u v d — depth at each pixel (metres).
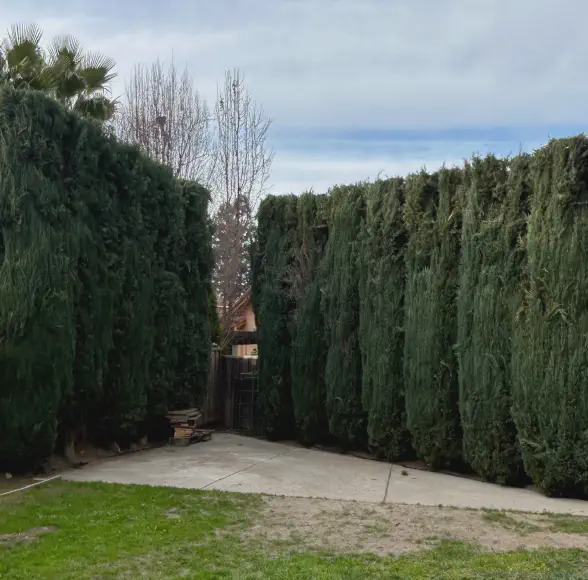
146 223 9.49
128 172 8.97
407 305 8.91
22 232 7.07
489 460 7.71
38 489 6.68
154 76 21.03
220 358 12.84
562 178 6.95
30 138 7.28
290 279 10.77
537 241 7.12
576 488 6.96
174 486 7.06
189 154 20.69
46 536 5.04
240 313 21.97
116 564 4.48
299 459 9.22
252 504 6.38
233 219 20.16
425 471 8.55
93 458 8.72
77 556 4.61
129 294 8.96
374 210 9.52
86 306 8.09
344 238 9.96
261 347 11.17
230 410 12.62
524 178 7.66
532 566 4.45
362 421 9.73
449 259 8.53
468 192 8.18
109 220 8.60
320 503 6.53
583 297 6.81
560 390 6.85
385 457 9.32
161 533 5.24
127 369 8.99
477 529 5.61
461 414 8.09
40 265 7.14
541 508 6.49
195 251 10.96
